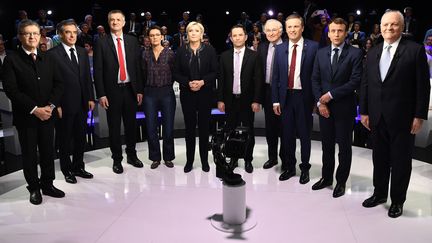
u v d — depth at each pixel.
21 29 2.97
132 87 3.76
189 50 3.66
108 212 3.02
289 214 2.95
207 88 3.69
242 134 2.86
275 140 3.92
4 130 4.72
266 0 11.05
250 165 3.87
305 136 3.49
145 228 2.76
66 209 3.07
